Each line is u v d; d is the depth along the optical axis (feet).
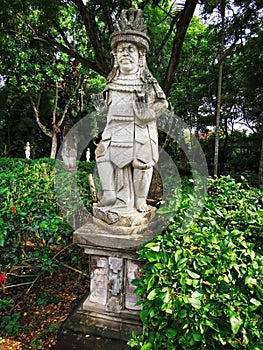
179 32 19.31
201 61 33.99
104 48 22.82
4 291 10.14
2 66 26.03
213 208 8.06
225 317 5.22
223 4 22.04
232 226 7.99
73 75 41.27
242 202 9.04
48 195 10.94
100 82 45.96
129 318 7.82
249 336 5.17
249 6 21.13
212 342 5.30
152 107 7.93
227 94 34.17
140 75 8.07
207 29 27.76
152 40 25.67
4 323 8.86
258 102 31.89
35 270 10.02
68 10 25.55
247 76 27.89
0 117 45.29
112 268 7.80
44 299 10.11
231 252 5.75
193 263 5.64
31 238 10.39
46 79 38.73
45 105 46.52
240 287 5.52
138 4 22.61
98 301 8.17
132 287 7.84
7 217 9.22
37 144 49.80
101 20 23.50
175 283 5.37
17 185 11.48
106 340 7.35
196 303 5.01
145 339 6.03
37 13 23.12
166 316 5.48
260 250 7.18
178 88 37.45
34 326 8.89
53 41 22.77
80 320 7.90
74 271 11.87
